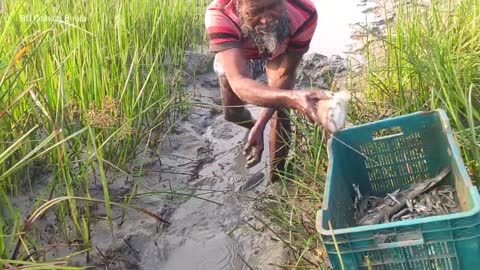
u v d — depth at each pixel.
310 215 2.02
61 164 1.94
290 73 2.15
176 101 2.88
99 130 2.35
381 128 1.88
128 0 3.30
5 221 2.00
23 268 1.50
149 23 3.40
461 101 2.09
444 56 2.43
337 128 1.52
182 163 2.54
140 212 2.19
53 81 2.36
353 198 1.90
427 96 2.40
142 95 2.55
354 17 4.07
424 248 1.36
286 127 2.25
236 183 2.41
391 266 1.39
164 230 2.13
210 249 2.05
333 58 3.43
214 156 2.62
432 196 1.79
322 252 1.87
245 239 2.07
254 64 2.22
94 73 2.40
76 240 2.00
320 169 2.19
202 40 3.76
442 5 3.31
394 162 1.93
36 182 2.28
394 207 1.82
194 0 3.96
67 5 2.96
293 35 2.03
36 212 1.71
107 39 2.80
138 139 2.46
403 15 3.00
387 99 2.65
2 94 2.14
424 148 1.90
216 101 3.12
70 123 2.26
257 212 2.19
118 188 2.32
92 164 2.24
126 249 2.02
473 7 3.05
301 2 2.03
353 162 1.93
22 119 2.25
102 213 2.16
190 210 2.24
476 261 1.35
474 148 1.87
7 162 2.19
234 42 1.91
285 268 1.85
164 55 3.35
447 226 1.32
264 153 2.59
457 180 1.67
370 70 2.71
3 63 2.11
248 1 1.83
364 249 1.37
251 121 2.49
